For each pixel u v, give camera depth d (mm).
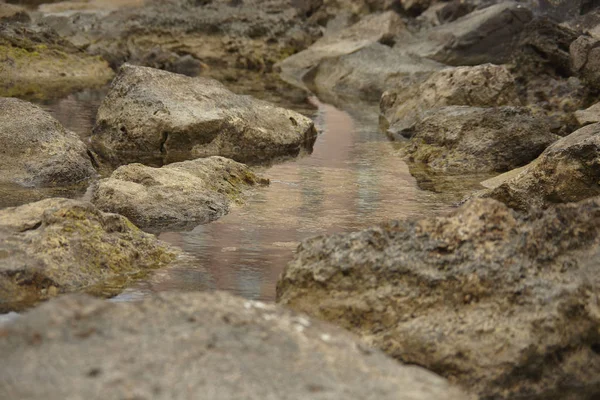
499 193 14820
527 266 8203
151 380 5824
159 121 19062
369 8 43812
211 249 11742
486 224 8422
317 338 6527
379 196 15375
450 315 7973
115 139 19297
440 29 34938
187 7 43000
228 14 41375
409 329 7922
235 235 12469
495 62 32844
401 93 24922
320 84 33062
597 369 8016
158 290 10008
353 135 22016
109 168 17219
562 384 7891
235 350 6207
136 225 12742
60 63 31438
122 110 19484
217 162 15422
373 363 6352
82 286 9953
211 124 19250
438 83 23016
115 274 10430
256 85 31688
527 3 34469
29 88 27781
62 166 15516
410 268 8203
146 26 39281
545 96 24062
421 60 32406
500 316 7930
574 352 7992
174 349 6145
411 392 6016
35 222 10469
